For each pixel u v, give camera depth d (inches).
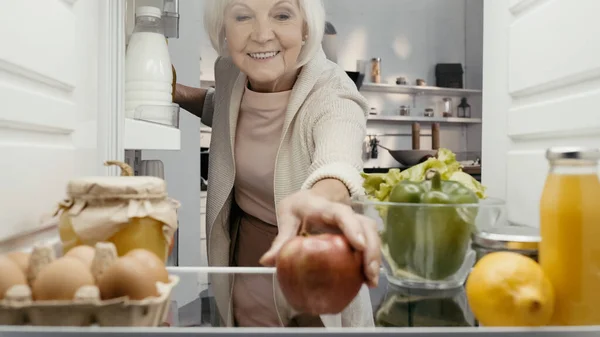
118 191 24.8
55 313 17.0
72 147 31.0
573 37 37.4
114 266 18.2
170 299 20.1
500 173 50.4
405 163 142.8
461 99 198.5
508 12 48.3
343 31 187.5
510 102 48.4
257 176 52.5
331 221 23.6
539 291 18.4
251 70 48.3
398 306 21.9
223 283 24.7
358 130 44.5
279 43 47.4
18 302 16.9
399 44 193.8
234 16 47.1
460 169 32.1
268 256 23.1
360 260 21.7
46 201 27.4
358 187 33.6
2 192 22.5
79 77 31.6
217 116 55.7
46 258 18.7
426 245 25.1
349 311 21.2
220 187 54.2
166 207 26.2
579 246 18.2
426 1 196.2
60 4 28.7
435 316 20.2
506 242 23.1
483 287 19.1
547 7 41.1
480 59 199.8
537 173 43.1
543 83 41.7
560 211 18.5
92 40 33.9
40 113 25.8
